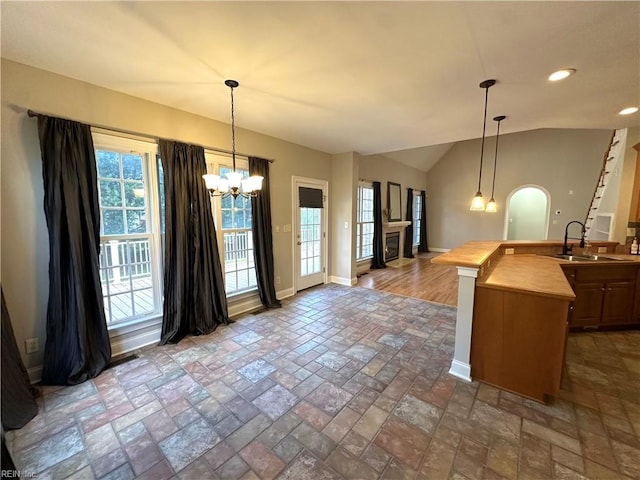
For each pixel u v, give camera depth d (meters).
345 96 2.62
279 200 4.25
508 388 2.15
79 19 1.57
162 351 2.76
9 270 2.11
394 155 7.38
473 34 1.70
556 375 1.97
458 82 2.33
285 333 3.17
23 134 2.12
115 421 1.85
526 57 1.94
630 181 3.64
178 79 2.31
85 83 2.36
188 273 3.07
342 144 4.52
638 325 3.27
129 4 1.45
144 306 2.94
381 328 3.30
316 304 4.16
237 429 1.78
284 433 1.75
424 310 3.91
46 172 2.17
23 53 1.94
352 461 1.55
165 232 2.86
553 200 7.28
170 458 1.58
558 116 3.16
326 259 5.35
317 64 2.07
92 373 2.33
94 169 2.39
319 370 2.44
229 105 2.86
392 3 1.43
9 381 1.84
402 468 1.50
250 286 3.97
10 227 2.10
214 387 2.21
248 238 3.90
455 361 2.35
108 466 1.53
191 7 1.47
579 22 1.57
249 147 3.71
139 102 2.68
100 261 2.61
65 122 2.23
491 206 3.34
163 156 2.80
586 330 3.26
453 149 8.80
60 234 2.22
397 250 8.02
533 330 2.03
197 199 3.07
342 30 1.67
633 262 3.16
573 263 3.10
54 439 1.71
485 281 2.24
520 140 7.64
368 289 4.98
